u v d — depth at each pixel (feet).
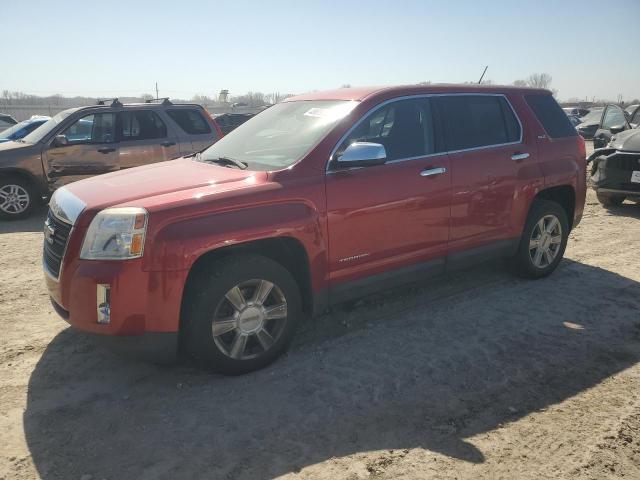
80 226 10.43
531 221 16.53
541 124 16.90
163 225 10.19
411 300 15.88
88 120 28.81
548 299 15.90
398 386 11.25
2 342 13.28
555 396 10.85
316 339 13.44
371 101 13.33
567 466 8.79
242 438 9.55
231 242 10.69
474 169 14.73
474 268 18.58
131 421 10.07
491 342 13.21
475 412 10.31
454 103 14.97
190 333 10.92
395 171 13.21
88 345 13.15
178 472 8.68
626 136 27.78
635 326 14.08
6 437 9.57
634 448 9.23
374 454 9.09
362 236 12.74
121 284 10.03
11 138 36.32
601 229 24.56
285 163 12.28
